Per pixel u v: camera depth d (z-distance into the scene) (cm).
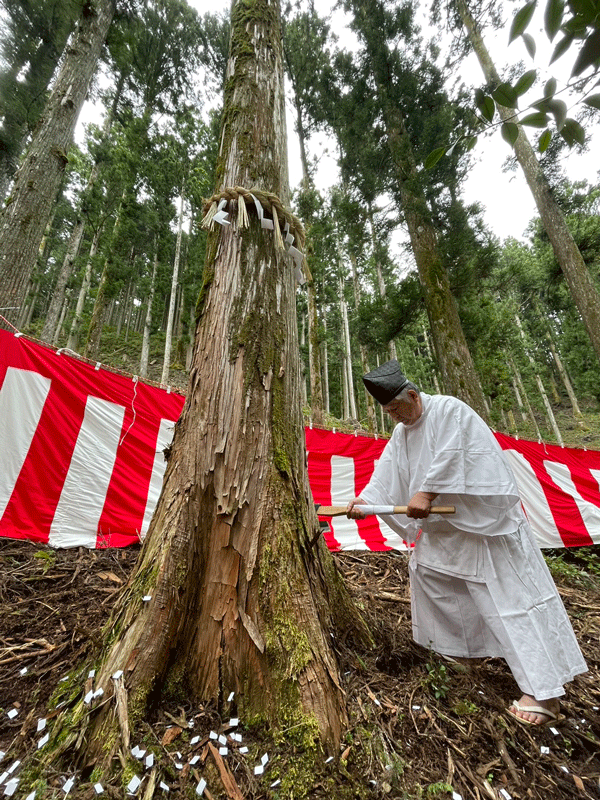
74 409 319
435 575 190
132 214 1230
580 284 717
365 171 886
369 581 309
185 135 1544
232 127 221
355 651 169
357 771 113
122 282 1225
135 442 337
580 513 483
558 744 145
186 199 1548
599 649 242
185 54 1373
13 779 103
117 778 103
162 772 106
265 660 130
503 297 2130
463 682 169
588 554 456
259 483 154
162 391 364
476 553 177
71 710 122
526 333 2266
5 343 302
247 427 160
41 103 755
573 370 2272
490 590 169
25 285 463
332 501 400
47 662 160
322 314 1612
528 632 159
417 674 167
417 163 798
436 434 191
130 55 890
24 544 278
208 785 105
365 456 429
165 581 141
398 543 397
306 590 147
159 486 337
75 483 307
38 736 119
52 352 322
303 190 1066
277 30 258
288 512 155
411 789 114
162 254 1602
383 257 1210
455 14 859
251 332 176
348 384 1711
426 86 852
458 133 766
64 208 1708
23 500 287
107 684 123
